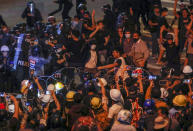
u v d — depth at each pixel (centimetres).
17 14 2439
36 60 1836
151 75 1605
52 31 1888
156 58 2000
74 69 1800
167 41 1844
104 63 1861
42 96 1375
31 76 1786
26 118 1253
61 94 1415
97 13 2331
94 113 1265
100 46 1870
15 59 1827
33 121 1226
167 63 1834
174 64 1823
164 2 2503
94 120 1173
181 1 2100
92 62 1789
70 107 1257
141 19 2136
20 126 1184
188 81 1491
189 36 1891
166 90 1479
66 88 1582
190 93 1425
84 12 1923
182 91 1467
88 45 1859
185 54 2064
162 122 1141
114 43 1881
